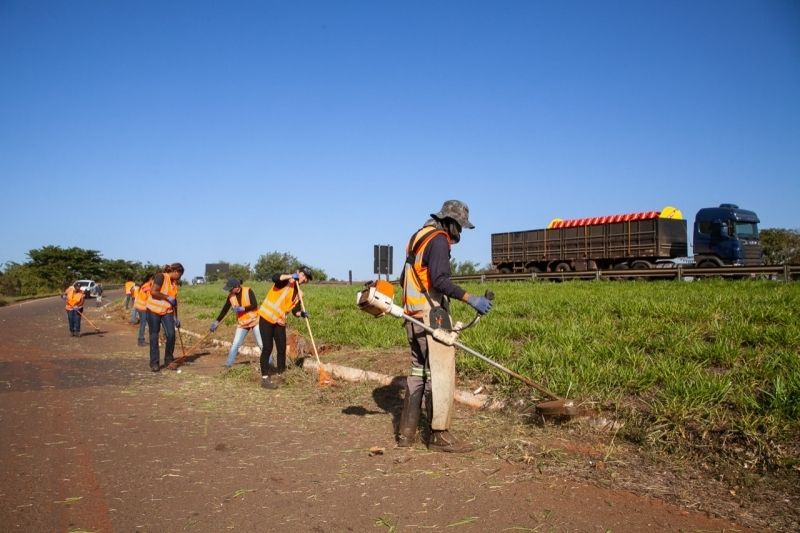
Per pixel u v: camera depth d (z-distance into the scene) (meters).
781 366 5.60
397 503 3.93
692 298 11.19
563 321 9.43
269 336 8.01
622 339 7.48
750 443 4.45
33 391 7.93
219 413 6.57
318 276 47.56
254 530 3.55
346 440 5.42
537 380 6.28
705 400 5.08
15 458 4.91
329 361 9.09
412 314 5.13
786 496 3.88
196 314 19.94
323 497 4.04
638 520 3.63
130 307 27.11
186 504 3.94
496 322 9.70
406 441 5.16
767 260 41.31
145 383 8.55
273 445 5.29
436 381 4.98
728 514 3.69
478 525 3.60
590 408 5.46
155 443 5.37
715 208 25.16
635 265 27.53
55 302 42.56
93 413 6.59
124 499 4.02
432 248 4.96
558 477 4.35
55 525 3.62
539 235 31.47
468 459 4.80
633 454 4.73
